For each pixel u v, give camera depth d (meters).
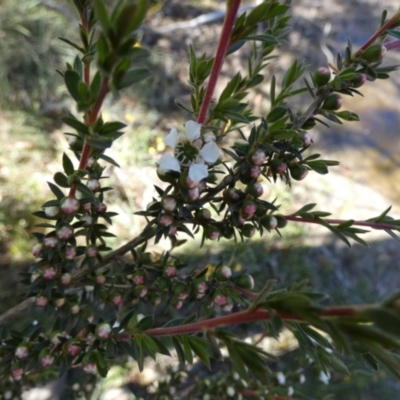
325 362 0.10
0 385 0.15
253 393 0.16
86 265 0.13
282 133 0.10
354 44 0.44
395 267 0.35
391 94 0.41
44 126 0.34
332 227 0.10
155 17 0.41
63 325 0.12
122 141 0.34
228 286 0.11
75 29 0.37
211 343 0.07
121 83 0.06
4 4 0.35
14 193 0.31
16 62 0.34
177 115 0.37
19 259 0.29
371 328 0.05
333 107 0.11
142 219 0.32
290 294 0.06
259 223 0.11
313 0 0.47
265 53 0.13
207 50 0.41
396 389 0.29
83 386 0.18
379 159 0.38
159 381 0.19
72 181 0.09
